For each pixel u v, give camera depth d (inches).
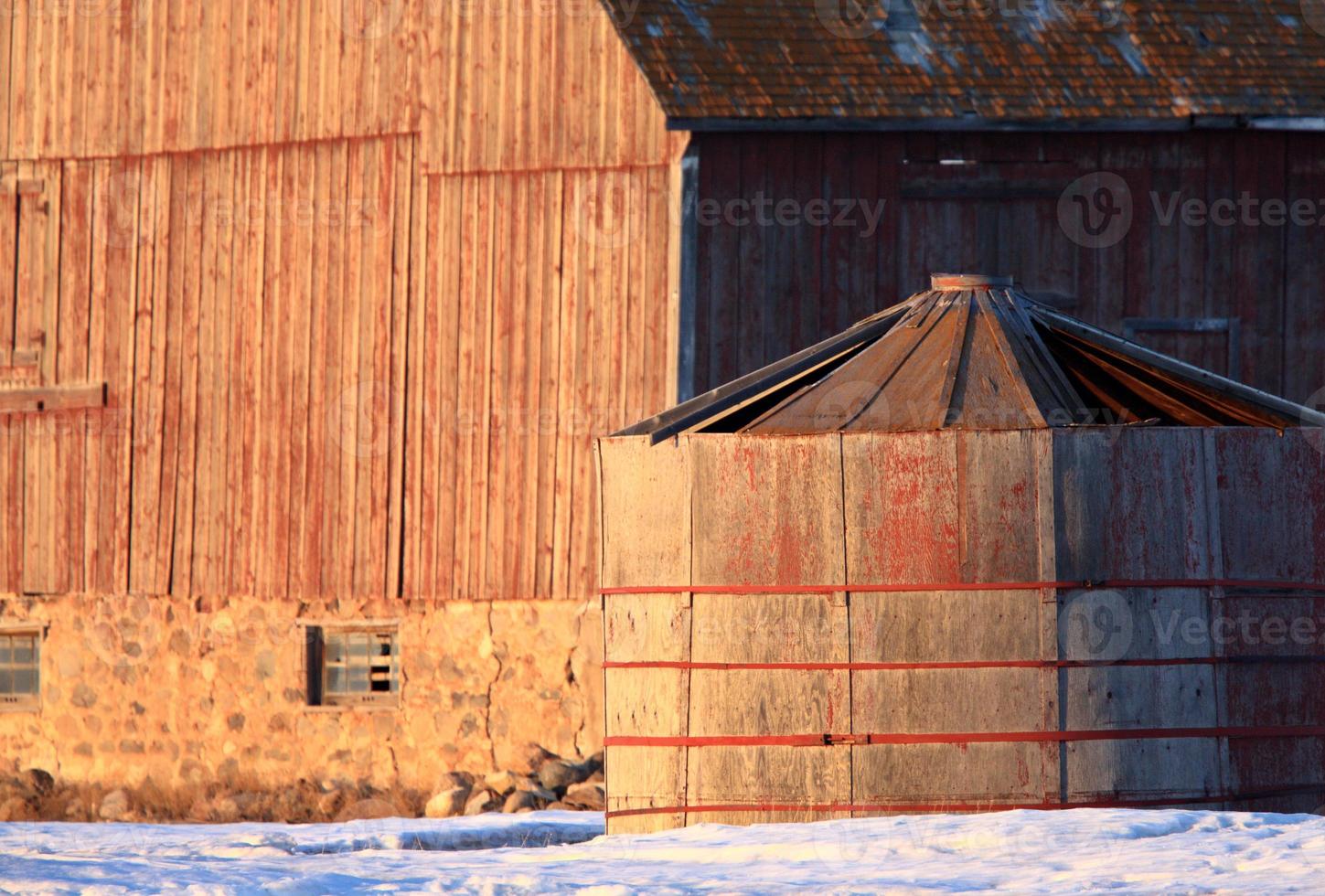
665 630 1878.7
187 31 2824.8
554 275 2605.8
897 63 2554.1
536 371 2605.8
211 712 2723.9
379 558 2659.9
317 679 2694.4
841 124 2472.9
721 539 1865.2
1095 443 1808.6
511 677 2578.7
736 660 1846.7
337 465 2691.9
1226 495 1835.6
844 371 1982.0
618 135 2581.2
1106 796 1774.1
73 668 2802.7
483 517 2615.7
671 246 2546.8
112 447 2812.5
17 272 2876.5
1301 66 2598.4
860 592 1820.9
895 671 1806.1
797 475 1845.5
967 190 2551.7
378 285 2691.9
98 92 2864.2
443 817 2405.3
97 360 2829.7
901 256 2541.8
